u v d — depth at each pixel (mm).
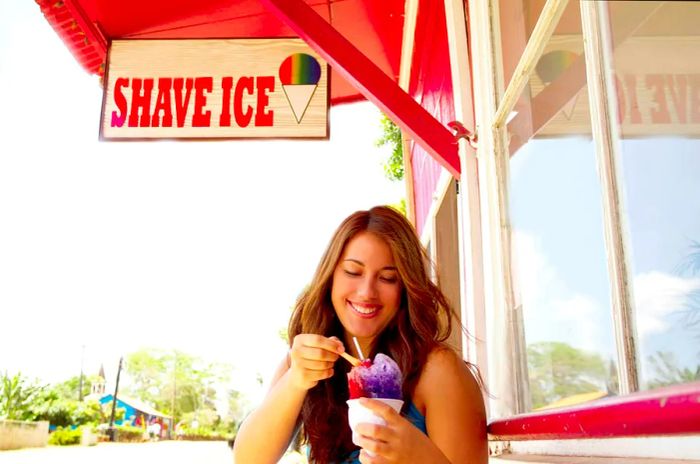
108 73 5027
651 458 1380
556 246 1913
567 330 1794
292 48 5004
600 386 1521
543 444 2146
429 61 5461
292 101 4910
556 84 1928
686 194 1292
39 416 38062
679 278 1244
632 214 1355
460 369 1841
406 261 1921
